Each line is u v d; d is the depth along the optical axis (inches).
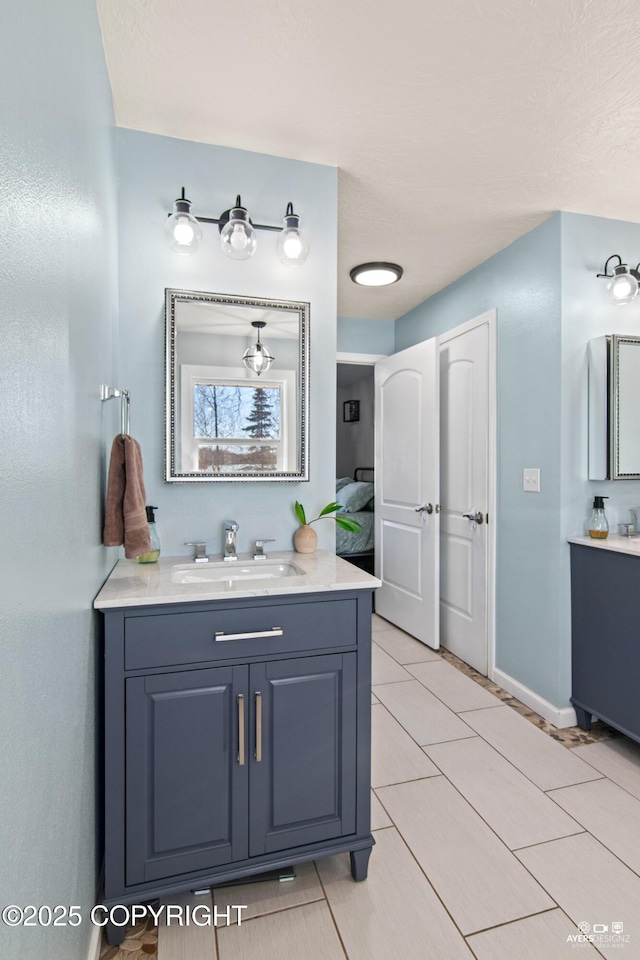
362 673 56.2
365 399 219.8
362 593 56.2
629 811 67.2
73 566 38.7
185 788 50.5
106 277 56.2
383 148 72.4
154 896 49.2
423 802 68.7
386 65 56.7
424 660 119.3
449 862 58.5
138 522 53.6
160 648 49.6
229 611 51.6
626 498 94.4
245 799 52.2
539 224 94.7
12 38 24.0
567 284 89.9
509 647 102.8
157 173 69.4
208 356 70.7
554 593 91.2
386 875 56.7
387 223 94.3
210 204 71.4
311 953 47.8
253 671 52.5
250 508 73.9
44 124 29.8
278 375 73.6
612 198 86.0
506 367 104.0
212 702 51.3
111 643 48.2
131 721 48.9
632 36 52.7
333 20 50.7
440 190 83.3
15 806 24.8
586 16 50.4
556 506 90.9
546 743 84.0
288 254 67.5
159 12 49.6
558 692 90.0
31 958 27.2
